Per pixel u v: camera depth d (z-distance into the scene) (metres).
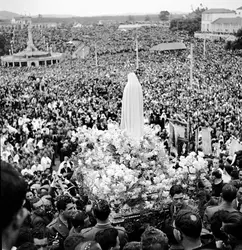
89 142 14.02
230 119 36.94
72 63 111.69
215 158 19.66
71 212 8.54
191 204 10.91
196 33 183.62
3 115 42.72
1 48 159.50
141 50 137.50
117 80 73.25
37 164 23.25
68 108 45.69
